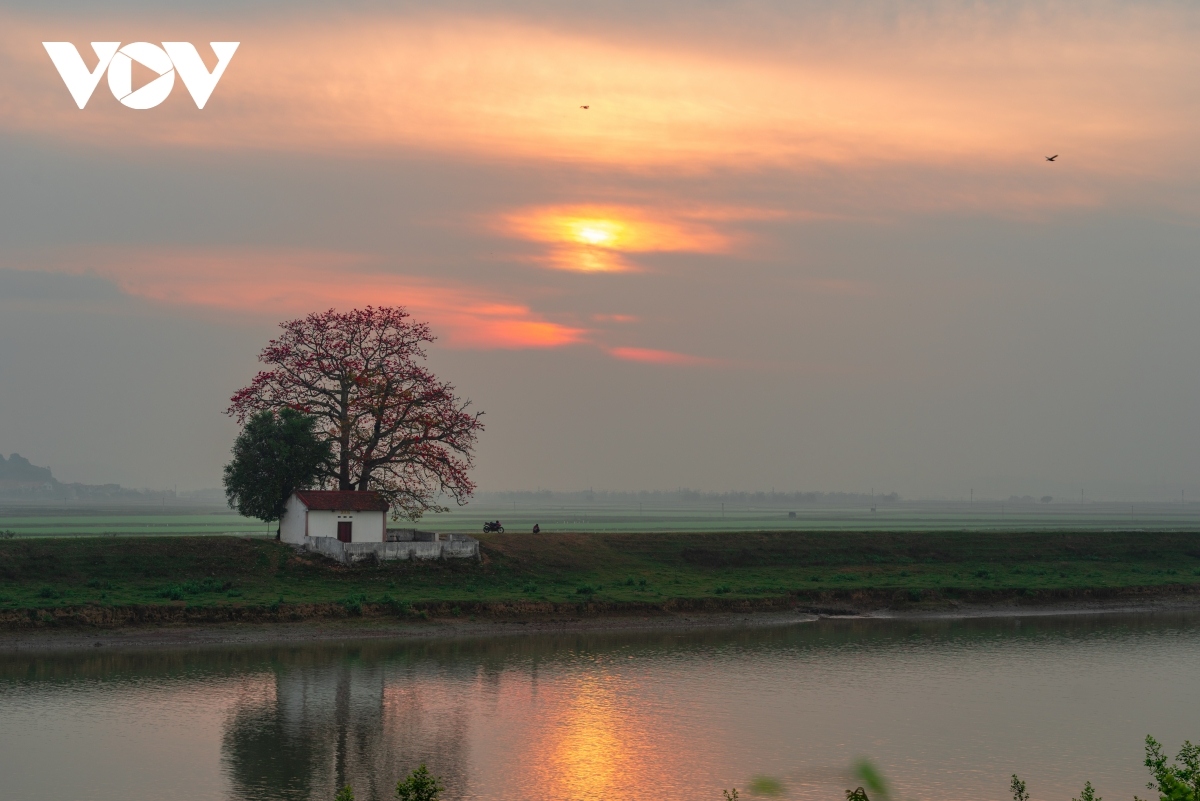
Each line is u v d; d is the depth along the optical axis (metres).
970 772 40.50
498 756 41.59
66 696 49.72
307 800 36.00
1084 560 104.69
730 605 77.75
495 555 83.75
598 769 40.19
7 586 67.94
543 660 60.06
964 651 65.38
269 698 50.22
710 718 47.91
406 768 39.94
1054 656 64.25
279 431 81.25
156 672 54.88
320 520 79.31
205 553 75.94
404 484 84.19
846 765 41.16
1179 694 54.31
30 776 38.31
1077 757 42.78
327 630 65.62
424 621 68.62
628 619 73.25
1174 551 109.25
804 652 64.12
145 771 39.03
